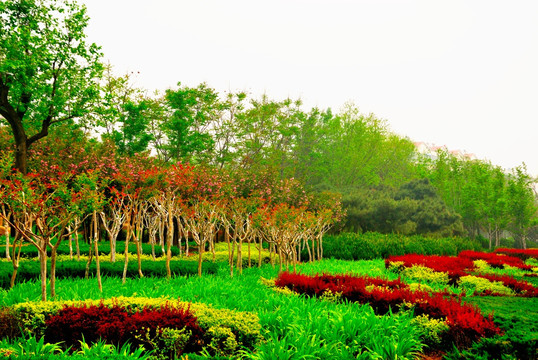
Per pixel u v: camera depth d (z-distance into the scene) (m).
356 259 18.70
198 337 5.71
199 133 27.03
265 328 6.24
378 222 26.64
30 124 20.78
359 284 9.00
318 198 21.78
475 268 14.34
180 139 25.86
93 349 4.97
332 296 8.50
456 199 42.09
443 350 6.45
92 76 19.62
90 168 14.26
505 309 7.55
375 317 6.56
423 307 7.35
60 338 5.77
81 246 17.38
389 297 7.95
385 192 31.44
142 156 16.48
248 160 31.50
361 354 5.61
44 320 5.93
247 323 5.96
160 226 17.73
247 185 20.50
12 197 7.58
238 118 30.95
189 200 13.19
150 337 5.61
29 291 8.35
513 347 5.39
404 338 5.91
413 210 26.84
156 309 6.44
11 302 7.38
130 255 15.78
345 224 26.25
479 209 40.28
